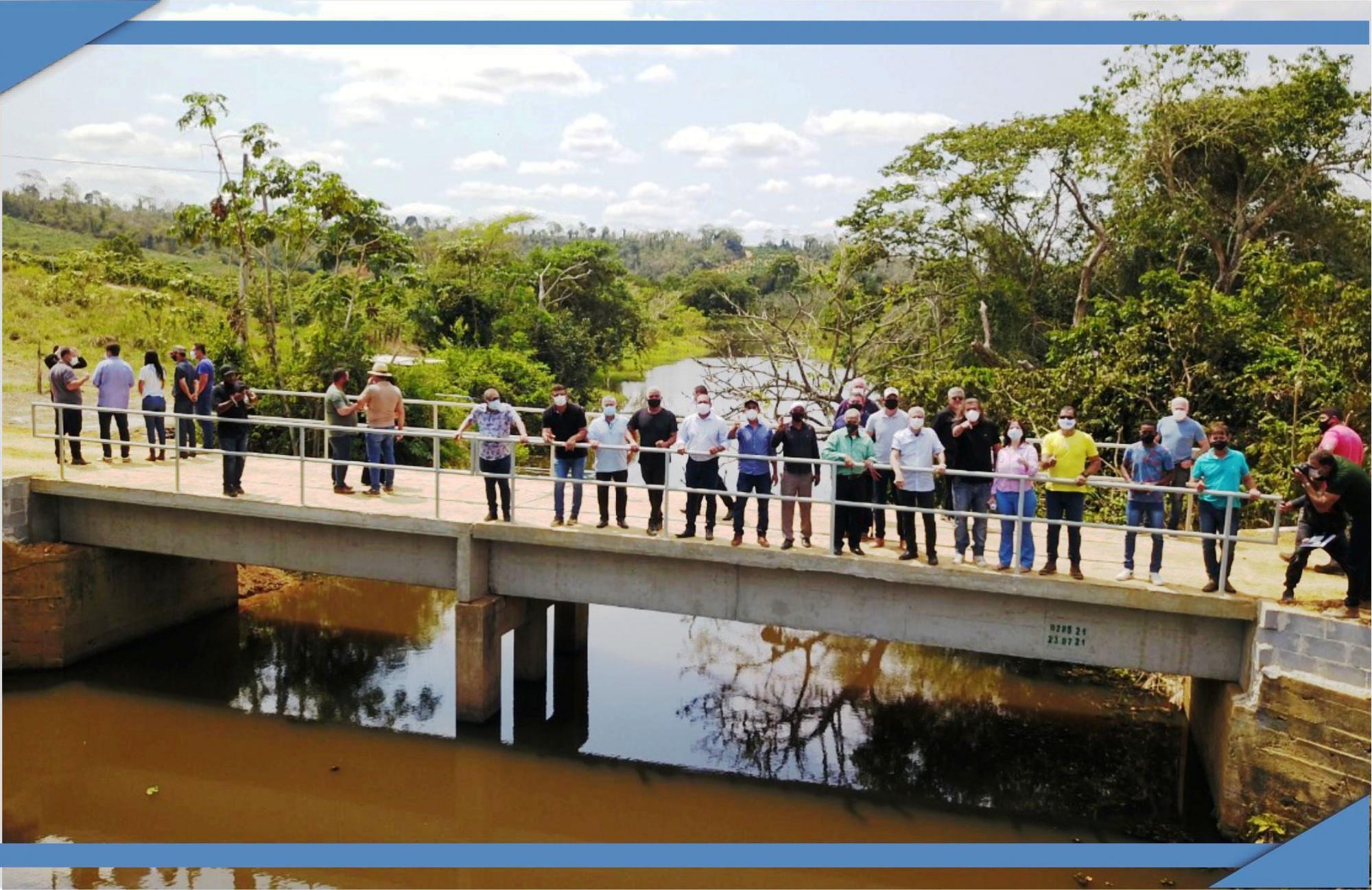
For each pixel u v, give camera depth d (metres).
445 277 41.50
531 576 12.64
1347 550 9.73
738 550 11.53
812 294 28.25
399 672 14.69
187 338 27.92
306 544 13.43
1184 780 11.80
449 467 26.06
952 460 11.21
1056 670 15.03
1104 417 17.50
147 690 13.98
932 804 11.39
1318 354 17.81
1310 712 9.50
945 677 14.82
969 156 27.67
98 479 14.33
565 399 12.30
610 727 13.13
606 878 9.87
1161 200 27.44
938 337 27.28
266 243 25.22
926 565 11.07
